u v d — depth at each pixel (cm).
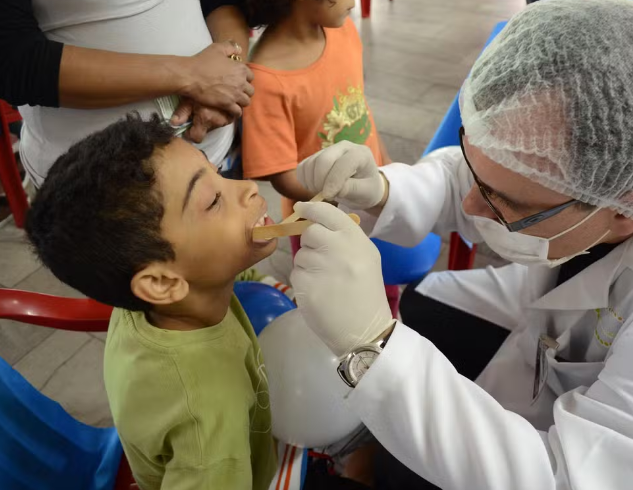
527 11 67
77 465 94
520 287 113
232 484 68
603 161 58
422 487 91
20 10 86
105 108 97
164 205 61
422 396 67
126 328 71
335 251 70
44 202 63
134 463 79
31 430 87
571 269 85
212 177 67
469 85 71
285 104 118
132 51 96
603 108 56
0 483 78
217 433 66
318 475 94
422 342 71
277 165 120
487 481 63
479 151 67
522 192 65
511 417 67
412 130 250
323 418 84
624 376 67
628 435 66
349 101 131
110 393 74
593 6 62
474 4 370
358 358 69
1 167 187
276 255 193
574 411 71
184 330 71
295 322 86
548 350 88
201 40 107
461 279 121
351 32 135
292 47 119
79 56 89
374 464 99
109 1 90
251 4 116
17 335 167
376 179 95
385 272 139
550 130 59
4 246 196
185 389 67
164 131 66
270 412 83
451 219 115
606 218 68
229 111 103
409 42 325
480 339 114
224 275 70
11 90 90
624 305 75
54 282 183
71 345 164
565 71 58
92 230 60
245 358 78
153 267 63
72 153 64
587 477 63
